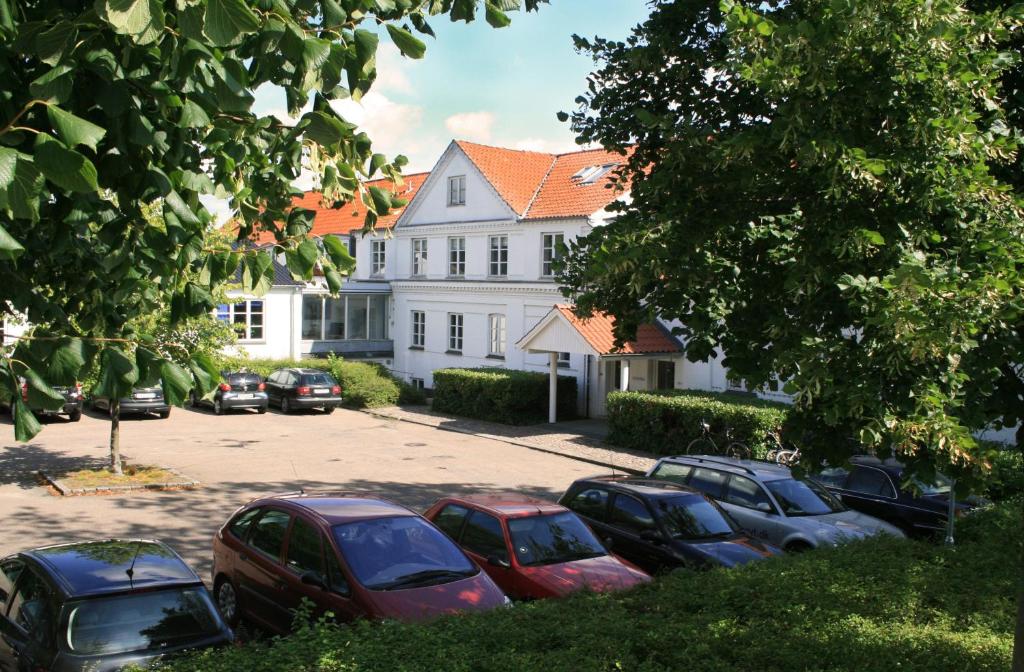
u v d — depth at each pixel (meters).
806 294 6.68
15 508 15.16
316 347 35.47
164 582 7.23
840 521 12.32
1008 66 6.95
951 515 11.48
